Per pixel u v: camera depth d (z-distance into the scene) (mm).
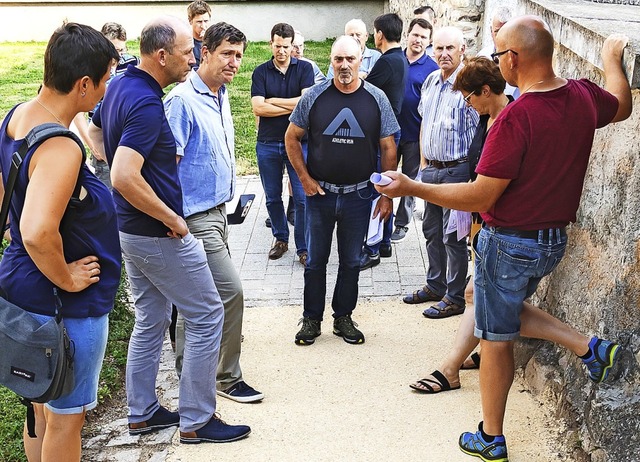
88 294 2883
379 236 5734
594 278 3684
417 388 4191
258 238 6574
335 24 16422
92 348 2916
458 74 4078
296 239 6070
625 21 3922
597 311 3600
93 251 2877
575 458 3498
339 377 4406
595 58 3609
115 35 5988
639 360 3289
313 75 6141
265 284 5715
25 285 2789
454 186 3172
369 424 3920
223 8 16328
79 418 2996
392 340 4840
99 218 2865
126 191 3291
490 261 3281
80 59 2713
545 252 3215
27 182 2676
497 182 3088
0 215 2736
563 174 3125
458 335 4168
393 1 14961
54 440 2994
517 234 3209
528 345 4238
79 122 5727
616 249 3475
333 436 3824
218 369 4172
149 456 3729
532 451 3619
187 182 3902
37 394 2773
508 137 3053
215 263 3992
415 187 3199
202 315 3688
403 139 6246
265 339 4891
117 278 2996
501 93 4008
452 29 4828
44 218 2594
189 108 3830
